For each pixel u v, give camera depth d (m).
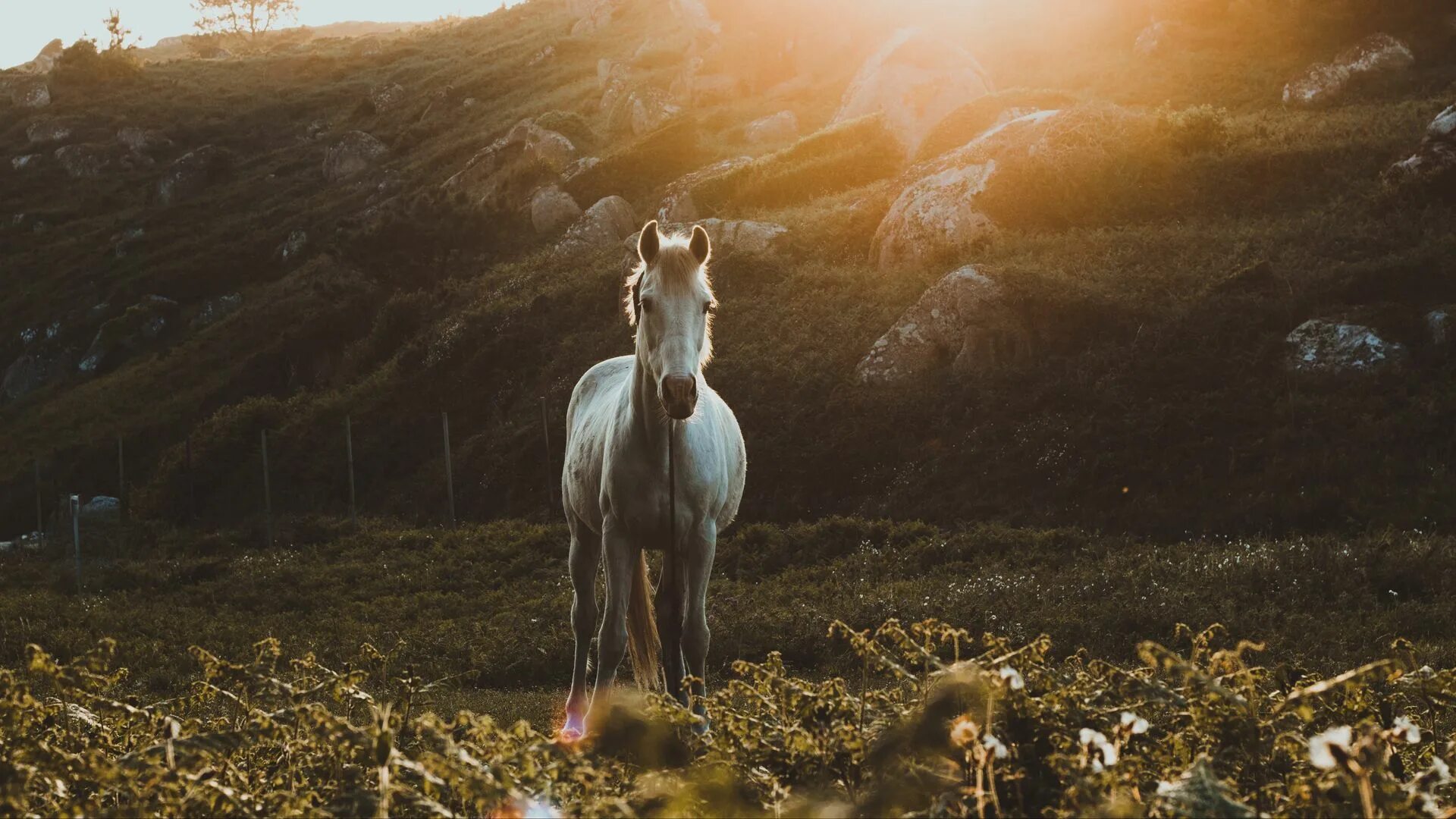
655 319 5.48
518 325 26.88
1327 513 13.30
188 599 15.30
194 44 106.62
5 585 18.39
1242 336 16.97
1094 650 9.29
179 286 44.97
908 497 16.78
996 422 17.38
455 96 57.75
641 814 3.30
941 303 19.61
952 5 42.84
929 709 3.24
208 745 3.28
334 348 34.19
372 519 21.89
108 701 3.87
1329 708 3.65
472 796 2.85
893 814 3.04
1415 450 13.90
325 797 3.40
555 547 16.09
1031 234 22.77
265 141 63.75
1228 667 3.38
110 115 68.50
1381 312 16.25
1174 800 2.50
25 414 40.34
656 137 38.28
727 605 11.91
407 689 4.23
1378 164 22.38
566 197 36.44
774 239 26.70
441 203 41.06
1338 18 32.66
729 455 6.64
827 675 9.26
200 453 26.91
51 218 57.12
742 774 3.46
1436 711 3.84
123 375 39.53
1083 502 15.23
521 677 10.02
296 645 11.44
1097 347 18.23
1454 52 29.98
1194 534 13.75
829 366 20.56
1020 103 29.03
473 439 23.70
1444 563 10.30
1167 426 15.70
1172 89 31.91
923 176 25.34
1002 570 12.38
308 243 44.62
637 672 6.25
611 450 6.07
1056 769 2.93
